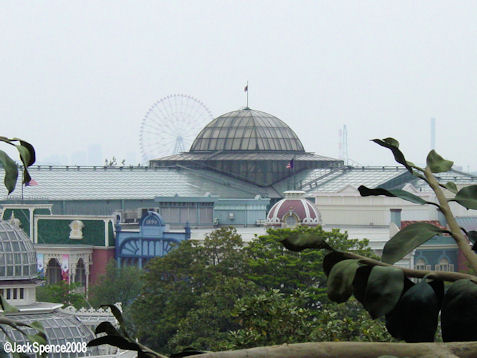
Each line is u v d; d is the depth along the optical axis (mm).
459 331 9789
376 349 9938
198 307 154625
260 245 155250
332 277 10211
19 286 122500
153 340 157000
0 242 124250
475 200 11547
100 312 121188
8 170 13117
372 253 157625
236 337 78375
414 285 10164
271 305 79625
